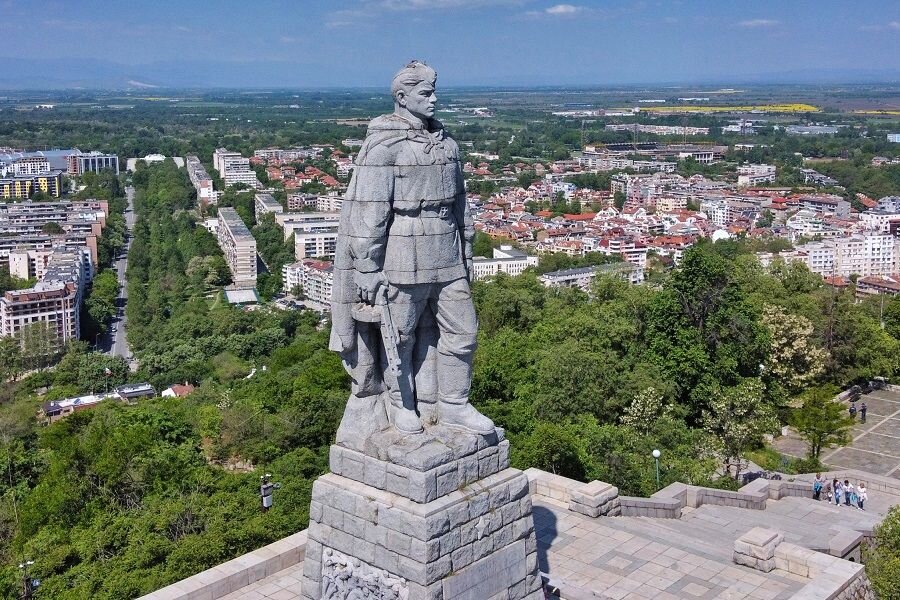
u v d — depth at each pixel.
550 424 51.56
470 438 25.67
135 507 54.16
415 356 26.75
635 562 32.53
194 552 42.28
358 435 25.97
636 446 54.41
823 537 39.34
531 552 26.95
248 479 57.94
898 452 70.94
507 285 117.88
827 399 68.12
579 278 183.62
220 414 78.12
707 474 53.50
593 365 65.00
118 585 41.12
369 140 25.20
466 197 26.55
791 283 100.44
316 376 80.00
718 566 32.28
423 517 23.69
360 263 25.11
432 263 25.45
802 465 63.62
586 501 36.56
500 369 71.06
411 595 23.97
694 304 74.25
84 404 124.50
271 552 32.16
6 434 94.38
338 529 25.70
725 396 64.62
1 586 44.91
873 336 89.25
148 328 178.50
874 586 31.55
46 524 53.91
